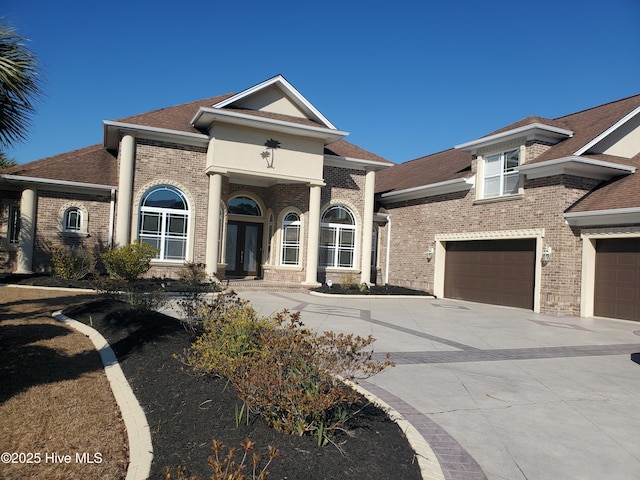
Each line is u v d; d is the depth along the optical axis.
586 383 7.45
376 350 9.13
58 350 7.93
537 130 16.81
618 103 18.66
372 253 24.44
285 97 19.97
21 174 17.25
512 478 4.30
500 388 6.98
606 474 4.45
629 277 14.80
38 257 17.47
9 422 5.08
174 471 3.85
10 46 8.41
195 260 18.84
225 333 6.34
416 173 25.91
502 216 17.89
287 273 20.97
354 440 4.50
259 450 4.09
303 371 4.86
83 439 4.77
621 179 16.11
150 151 18.30
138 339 8.10
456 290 20.30
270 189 22.31
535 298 16.34
